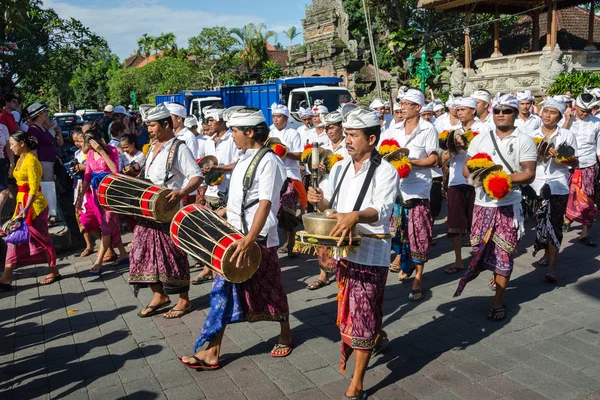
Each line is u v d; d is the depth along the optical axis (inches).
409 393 148.9
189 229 160.6
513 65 840.9
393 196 141.4
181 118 283.1
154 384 156.6
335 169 153.9
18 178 247.6
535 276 244.2
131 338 189.2
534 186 248.7
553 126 251.9
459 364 164.2
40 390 155.3
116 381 159.0
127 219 205.3
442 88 1090.7
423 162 214.7
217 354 164.9
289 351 173.3
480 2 923.4
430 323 195.6
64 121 858.1
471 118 268.2
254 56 1839.3
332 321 199.6
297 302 220.7
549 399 143.4
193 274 260.7
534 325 191.0
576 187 290.5
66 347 183.5
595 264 258.7
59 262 290.8
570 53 789.9
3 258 303.3
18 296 238.4
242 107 161.6
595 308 205.3
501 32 1056.8
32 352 180.5
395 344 179.6
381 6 1327.5
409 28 1261.1
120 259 280.7
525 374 156.9
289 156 273.1
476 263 195.8
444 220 365.4
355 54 1232.2
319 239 131.6
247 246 147.9
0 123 334.0
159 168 198.1
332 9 1264.8
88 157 286.4
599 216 357.7
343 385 153.6
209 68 1792.6
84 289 244.7
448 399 145.1
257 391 151.3
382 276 145.2
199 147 301.6
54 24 603.2
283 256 291.6
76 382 159.2
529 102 303.0
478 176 187.3
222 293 160.9
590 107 283.7
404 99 226.1
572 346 174.1
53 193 322.3
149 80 1855.3
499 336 182.9
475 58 1035.3
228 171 252.2
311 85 786.2
